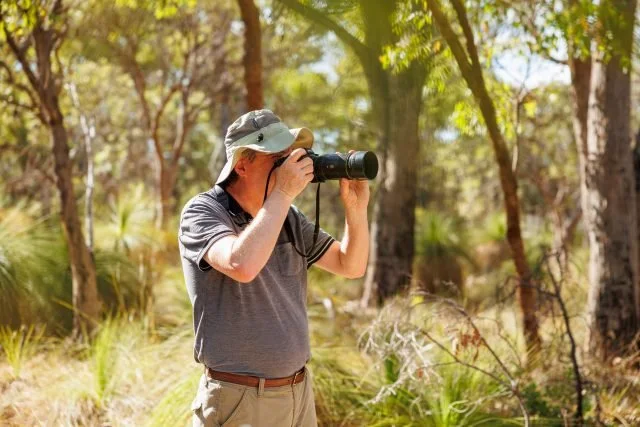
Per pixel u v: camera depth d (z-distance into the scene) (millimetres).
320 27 4422
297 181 2309
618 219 6047
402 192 9797
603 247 6070
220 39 15305
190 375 4402
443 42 4879
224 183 2551
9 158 12898
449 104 5547
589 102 6191
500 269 12414
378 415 4539
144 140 21281
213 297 2416
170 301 7398
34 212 8281
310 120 12047
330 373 4781
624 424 4527
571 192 17000
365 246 2738
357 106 8820
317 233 2592
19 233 7039
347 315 6277
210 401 2436
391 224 9891
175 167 16312
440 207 20609
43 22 6016
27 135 11828
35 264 6742
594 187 6133
